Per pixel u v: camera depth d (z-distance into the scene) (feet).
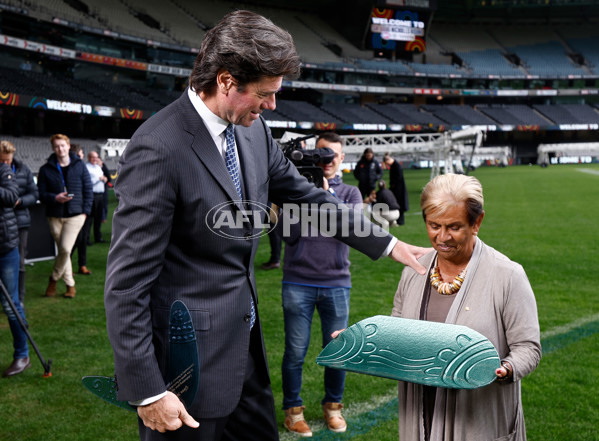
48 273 22.30
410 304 5.62
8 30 81.66
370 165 40.70
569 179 80.33
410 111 137.69
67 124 92.07
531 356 4.89
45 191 17.95
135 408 5.34
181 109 5.05
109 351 13.48
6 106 80.43
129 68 94.32
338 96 135.23
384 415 10.22
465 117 139.74
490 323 5.11
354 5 133.80
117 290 4.72
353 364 4.76
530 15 158.10
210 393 5.16
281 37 4.63
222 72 4.62
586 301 17.92
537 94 145.59
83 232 21.86
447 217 5.02
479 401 4.99
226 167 5.19
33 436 9.35
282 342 14.20
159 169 4.75
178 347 5.11
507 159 131.54
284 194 6.29
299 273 9.36
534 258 25.14
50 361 11.92
